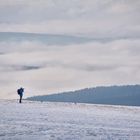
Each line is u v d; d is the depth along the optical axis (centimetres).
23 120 5106
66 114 7088
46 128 4284
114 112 9600
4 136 3488
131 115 8331
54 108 9506
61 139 3491
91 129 4459
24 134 3675
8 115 5803
